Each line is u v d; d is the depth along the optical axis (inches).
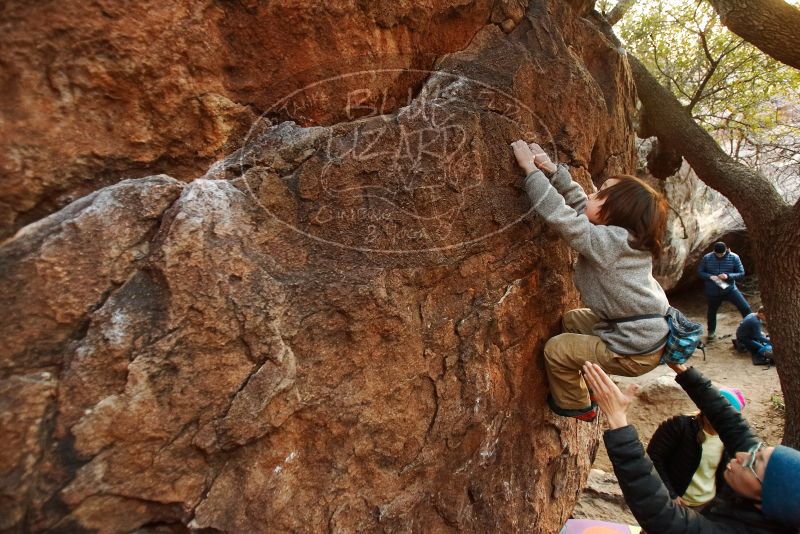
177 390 42.7
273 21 51.7
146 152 46.9
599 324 68.9
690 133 165.2
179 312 42.7
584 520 110.2
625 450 56.4
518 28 73.7
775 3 114.4
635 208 61.4
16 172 39.5
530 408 77.6
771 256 132.3
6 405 36.1
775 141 253.0
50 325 38.6
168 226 43.0
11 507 36.1
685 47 232.8
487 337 68.1
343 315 52.8
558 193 64.4
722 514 52.7
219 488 45.4
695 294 328.8
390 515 57.9
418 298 60.4
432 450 62.6
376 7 58.1
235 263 45.8
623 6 204.8
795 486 43.9
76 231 40.0
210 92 49.5
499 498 73.1
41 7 39.5
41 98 40.6
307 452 51.9
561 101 75.2
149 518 42.5
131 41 43.7
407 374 59.1
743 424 71.9
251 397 46.1
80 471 38.7
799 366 121.6
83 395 39.0
